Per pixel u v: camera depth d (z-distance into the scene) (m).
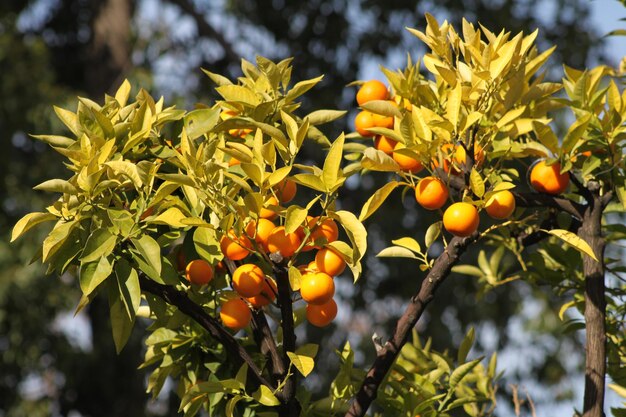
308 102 11.48
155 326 3.89
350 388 3.81
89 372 11.03
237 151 3.55
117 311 3.62
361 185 11.11
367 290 11.52
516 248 4.25
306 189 10.05
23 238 10.31
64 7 13.80
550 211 3.96
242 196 3.80
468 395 4.21
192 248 3.74
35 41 11.60
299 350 3.65
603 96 3.88
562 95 5.96
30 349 10.51
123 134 3.73
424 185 3.63
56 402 11.43
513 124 3.81
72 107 11.10
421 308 3.65
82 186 3.57
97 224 3.60
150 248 3.53
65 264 3.58
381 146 3.89
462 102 3.78
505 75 3.75
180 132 3.83
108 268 3.52
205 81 12.30
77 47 13.91
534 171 3.86
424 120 3.67
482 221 9.79
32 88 10.96
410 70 3.95
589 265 3.84
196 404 3.71
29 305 10.31
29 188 10.77
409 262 11.22
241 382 3.60
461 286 11.25
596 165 3.82
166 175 3.50
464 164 3.71
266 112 3.80
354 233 3.50
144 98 3.79
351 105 11.67
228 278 3.82
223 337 3.63
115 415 10.99
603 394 3.76
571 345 12.23
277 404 3.57
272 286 3.65
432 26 3.84
